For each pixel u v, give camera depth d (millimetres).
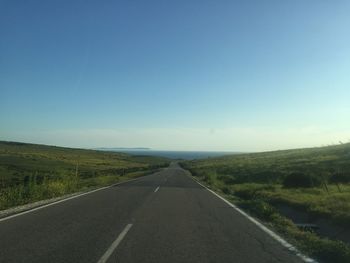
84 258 8133
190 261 8109
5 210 15180
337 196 18984
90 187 29062
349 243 10805
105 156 190000
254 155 121500
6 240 9727
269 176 40156
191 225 12516
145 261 8016
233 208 17250
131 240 10016
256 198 22094
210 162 113000
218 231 11594
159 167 102688
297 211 16938
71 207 16344
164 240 10125
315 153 76625
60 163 113500
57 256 8250
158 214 14727
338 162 47219
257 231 11688
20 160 111125
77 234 10625
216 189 29688
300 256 8742
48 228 11430
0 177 61188
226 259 8367
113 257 8266
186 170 83000
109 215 14219
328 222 13516
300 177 27266
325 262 8336
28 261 7809
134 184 32406
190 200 20281
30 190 20703
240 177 43625
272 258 8531
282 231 11859
